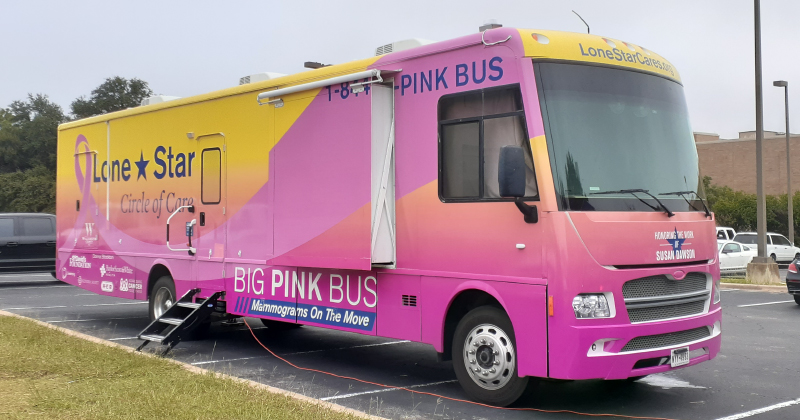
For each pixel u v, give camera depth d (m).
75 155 13.12
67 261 13.27
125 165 11.75
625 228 6.47
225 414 5.95
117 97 70.19
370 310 7.88
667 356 6.63
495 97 6.82
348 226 7.82
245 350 10.16
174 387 6.88
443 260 7.18
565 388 7.75
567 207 6.31
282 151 8.80
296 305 8.72
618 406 6.98
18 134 73.50
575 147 6.55
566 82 6.70
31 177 57.81
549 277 6.29
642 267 6.55
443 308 7.16
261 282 9.17
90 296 17.78
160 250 10.95
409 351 10.15
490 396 6.84
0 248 19.83
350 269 8.04
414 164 7.51
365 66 8.05
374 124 7.64
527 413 6.67
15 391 6.79
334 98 8.09
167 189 10.84
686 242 6.94
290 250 8.62
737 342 10.90
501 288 6.66
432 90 7.39
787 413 6.76
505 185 6.16
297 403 6.36
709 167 54.25
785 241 33.06
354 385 7.90
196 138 10.29
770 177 51.16
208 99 10.05
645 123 7.09
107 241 12.16
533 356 6.40
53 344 9.12
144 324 12.53
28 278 23.38
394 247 7.67
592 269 6.25
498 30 6.84
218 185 9.88
